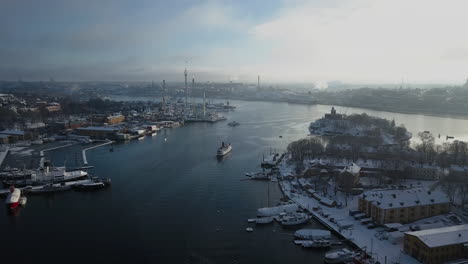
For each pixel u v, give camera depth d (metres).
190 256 171.50
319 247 177.62
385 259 158.38
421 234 161.62
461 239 157.88
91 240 189.00
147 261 167.75
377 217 199.12
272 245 181.50
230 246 180.38
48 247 182.25
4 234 197.62
